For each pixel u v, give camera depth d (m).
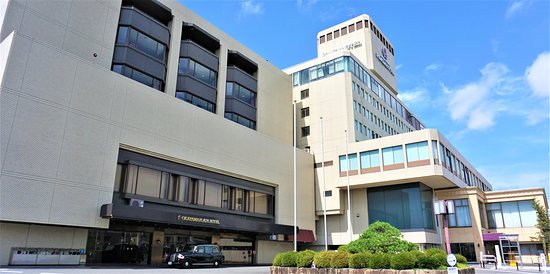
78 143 24.53
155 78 33.59
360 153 45.25
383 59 71.75
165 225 29.95
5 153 21.02
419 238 40.22
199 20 39.69
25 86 22.42
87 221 24.08
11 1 24.72
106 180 25.69
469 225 43.00
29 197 21.66
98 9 30.00
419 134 41.34
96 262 25.95
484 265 36.09
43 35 26.00
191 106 33.66
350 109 48.47
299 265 21.28
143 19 33.38
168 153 30.47
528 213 45.38
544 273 27.48
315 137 50.09
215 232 35.69
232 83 41.88
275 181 41.72
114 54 31.03
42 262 22.55
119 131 27.20
